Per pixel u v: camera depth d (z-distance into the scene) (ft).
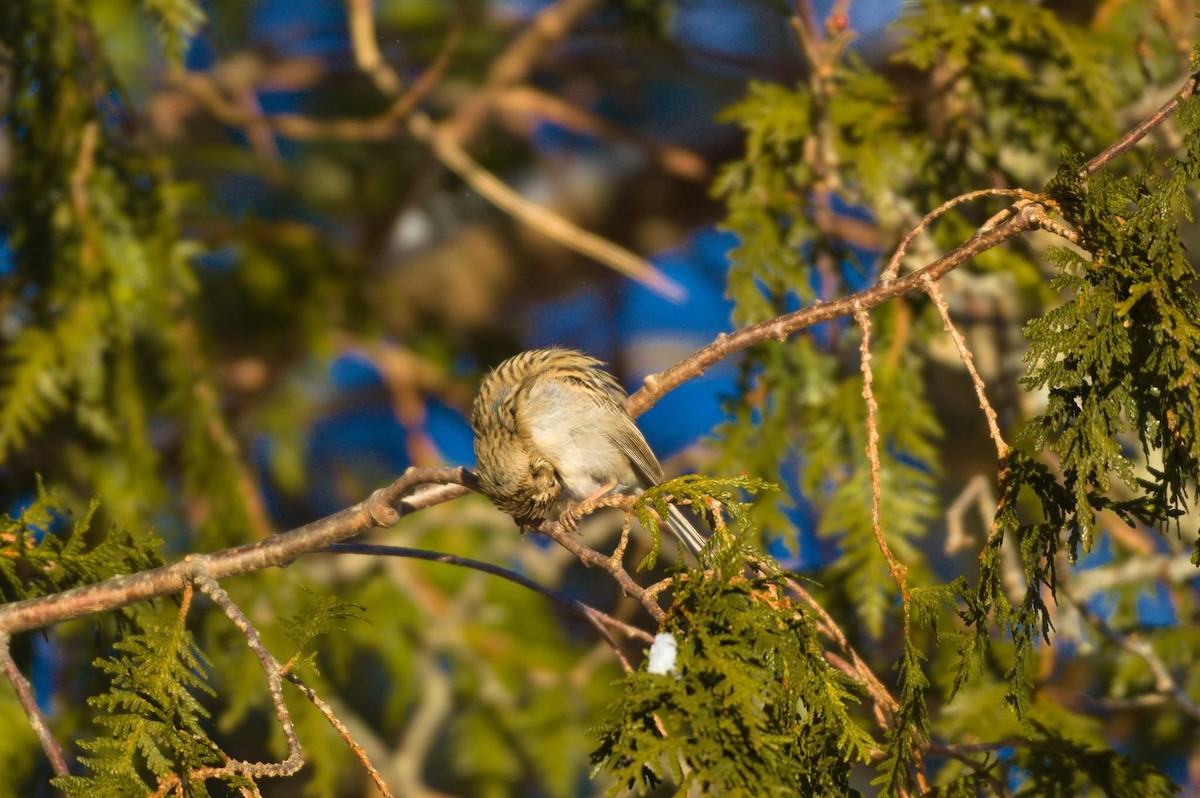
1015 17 34.78
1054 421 19.06
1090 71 34.37
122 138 37.14
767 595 18.42
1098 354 18.63
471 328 55.31
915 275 20.40
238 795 20.02
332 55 54.08
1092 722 34.04
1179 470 18.65
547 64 52.85
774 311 35.83
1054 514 19.20
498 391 31.89
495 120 54.70
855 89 36.58
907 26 35.24
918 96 36.19
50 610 22.63
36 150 35.76
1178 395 18.63
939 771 32.68
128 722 19.17
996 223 20.59
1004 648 36.40
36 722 21.25
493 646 43.50
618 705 17.33
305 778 43.50
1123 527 39.81
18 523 24.63
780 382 35.88
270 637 36.09
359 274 47.19
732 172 36.14
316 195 53.26
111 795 18.43
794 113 35.83
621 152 56.24
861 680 19.54
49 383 34.88
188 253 37.60
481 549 45.03
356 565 43.83
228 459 36.83
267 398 47.24
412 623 43.29
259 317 46.01
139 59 43.55
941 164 35.63
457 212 55.47
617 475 32.71
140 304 36.27
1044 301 34.94
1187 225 40.63
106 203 36.14
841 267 35.76
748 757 16.60
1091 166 19.93
